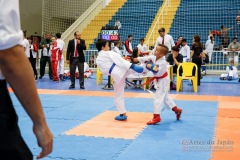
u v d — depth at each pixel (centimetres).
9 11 128
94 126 604
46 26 2314
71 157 429
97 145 484
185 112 742
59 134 545
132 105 833
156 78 632
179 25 2056
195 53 1238
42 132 146
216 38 1880
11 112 139
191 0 2162
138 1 2309
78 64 1170
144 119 667
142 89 1148
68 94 1026
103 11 2331
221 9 2047
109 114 715
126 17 2233
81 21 2164
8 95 139
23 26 2219
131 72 631
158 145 486
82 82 1173
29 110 140
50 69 1516
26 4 2234
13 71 130
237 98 956
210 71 1698
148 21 2156
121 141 507
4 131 134
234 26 1969
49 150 152
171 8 2159
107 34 1181
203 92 1090
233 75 1499
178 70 1109
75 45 1153
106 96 985
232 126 610
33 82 136
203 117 690
